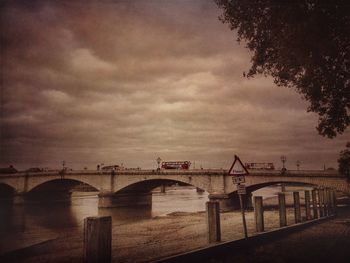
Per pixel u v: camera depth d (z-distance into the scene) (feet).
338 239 42.34
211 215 36.45
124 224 117.39
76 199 313.53
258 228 43.88
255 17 40.68
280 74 43.16
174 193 433.07
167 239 67.82
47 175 223.10
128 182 202.80
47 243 79.97
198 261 29.94
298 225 52.44
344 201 152.76
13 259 58.95
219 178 169.99
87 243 20.95
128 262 39.01
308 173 143.95
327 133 43.34
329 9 34.78
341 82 39.70
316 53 37.73
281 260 30.07
